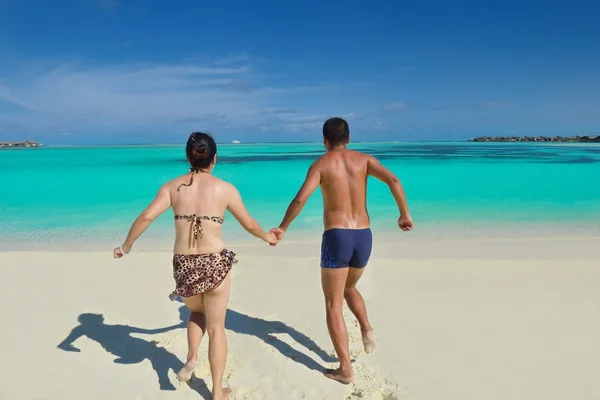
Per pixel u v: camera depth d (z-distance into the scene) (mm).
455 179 19609
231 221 10234
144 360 3766
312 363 3738
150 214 3045
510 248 7727
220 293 3084
